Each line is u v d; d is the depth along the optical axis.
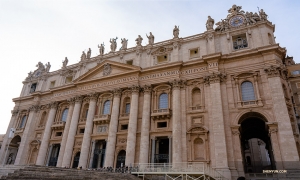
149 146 34.56
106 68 44.00
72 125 41.84
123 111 39.88
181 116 34.28
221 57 34.47
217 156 29.08
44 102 51.25
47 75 54.84
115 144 36.91
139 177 27.66
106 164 35.28
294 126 29.69
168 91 37.19
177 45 39.75
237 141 29.70
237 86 32.69
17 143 51.31
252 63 32.97
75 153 40.12
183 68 37.50
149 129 35.59
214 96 32.62
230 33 36.81
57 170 20.50
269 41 33.81
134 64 42.19
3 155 49.44
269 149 34.88
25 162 45.38
